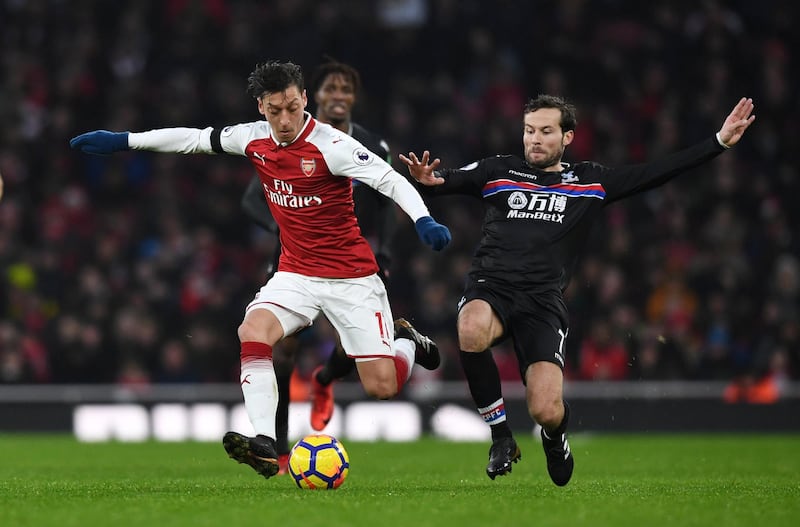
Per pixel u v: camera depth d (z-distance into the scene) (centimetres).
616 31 6638
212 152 2227
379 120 6406
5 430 5028
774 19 6725
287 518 1628
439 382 5097
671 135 6225
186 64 6669
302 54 6581
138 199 6381
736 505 1841
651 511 1741
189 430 4978
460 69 6631
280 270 2247
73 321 5341
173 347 5303
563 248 2212
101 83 6725
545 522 1605
